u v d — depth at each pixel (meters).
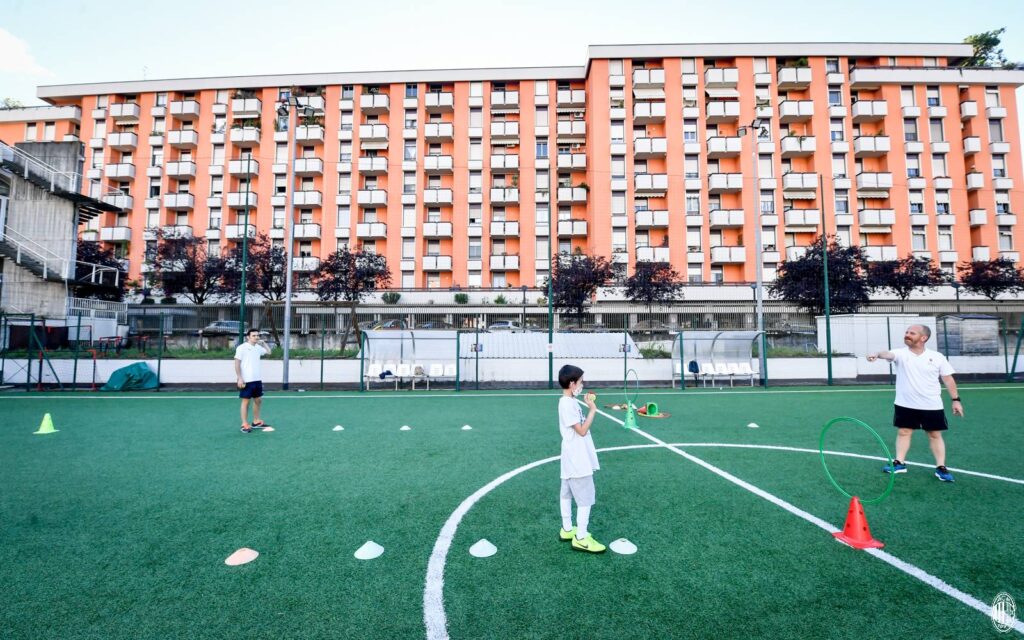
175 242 32.62
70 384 15.70
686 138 37.88
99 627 2.67
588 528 4.07
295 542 3.80
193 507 4.60
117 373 15.30
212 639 2.57
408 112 40.56
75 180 21.39
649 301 29.88
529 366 16.95
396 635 2.61
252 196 39.41
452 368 16.70
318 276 31.28
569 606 2.88
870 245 36.47
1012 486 5.20
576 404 3.81
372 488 5.22
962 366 17.70
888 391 14.95
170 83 40.31
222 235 39.50
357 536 3.92
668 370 17.23
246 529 4.06
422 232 39.09
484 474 5.79
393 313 35.91
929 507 4.55
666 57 37.91
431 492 5.08
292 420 9.82
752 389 15.78
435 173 40.12
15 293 19.77
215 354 16.73
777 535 3.92
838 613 2.81
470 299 37.16
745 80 37.56
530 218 38.81
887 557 3.53
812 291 26.19
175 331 24.11
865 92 38.72
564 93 39.84
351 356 17.48
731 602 2.92
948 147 37.53
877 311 34.81
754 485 5.28
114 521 4.23
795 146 36.69
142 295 35.81
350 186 39.75
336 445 7.43
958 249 37.12
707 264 36.53
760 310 16.86
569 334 18.19
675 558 3.51
